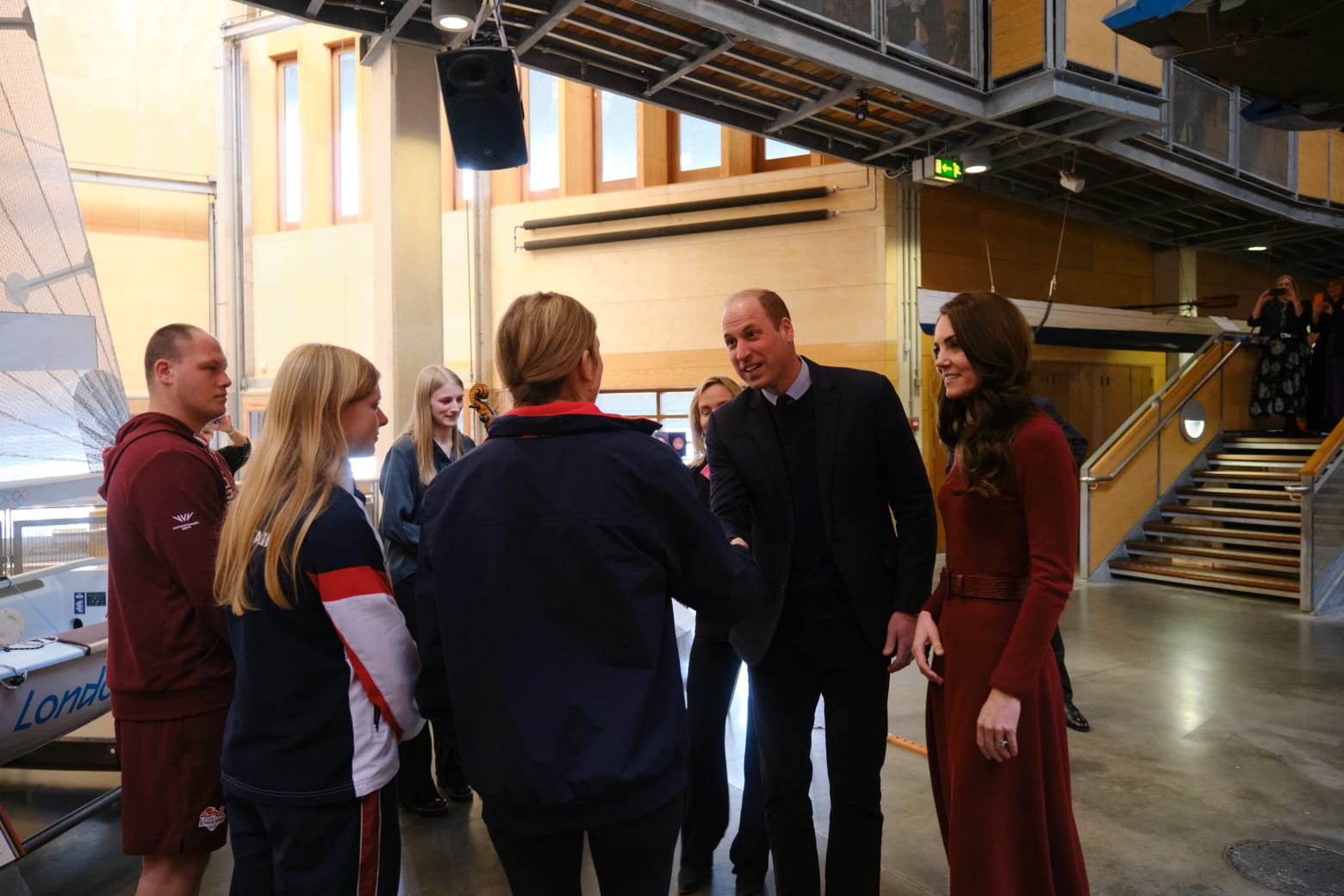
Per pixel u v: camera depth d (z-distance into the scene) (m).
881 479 2.18
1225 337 9.51
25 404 3.35
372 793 1.65
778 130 8.00
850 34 6.43
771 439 2.20
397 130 6.68
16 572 3.36
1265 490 8.34
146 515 1.92
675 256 10.03
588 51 6.64
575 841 1.46
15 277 3.39
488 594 1.39
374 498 6.58
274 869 1.65
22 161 3.39
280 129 12.33
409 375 6.77
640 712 1.38
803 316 9.53
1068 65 7.00
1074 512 1.75
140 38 12.47
